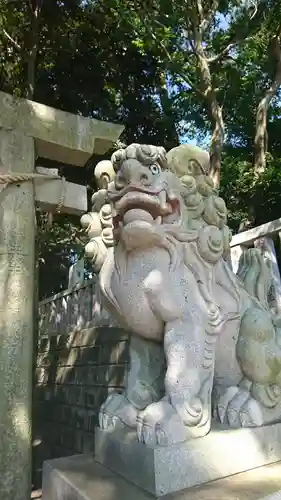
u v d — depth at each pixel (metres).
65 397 5.46
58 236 8.12
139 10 7.71
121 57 8.54
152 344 1.89
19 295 2.72
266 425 1.68
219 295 1.83
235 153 10.62
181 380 1.60
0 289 2.70
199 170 1.96
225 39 8.64
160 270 1.72
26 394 2.62
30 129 2.93
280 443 1.69
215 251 1.81
